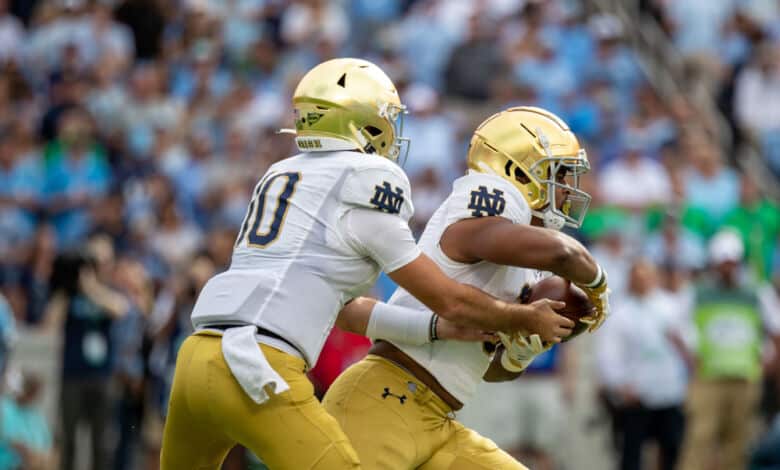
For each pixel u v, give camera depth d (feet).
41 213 130.11
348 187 47.29
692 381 110.32
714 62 158.40
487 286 49.83
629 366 106.52
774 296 125.90
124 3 153.38
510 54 148.56
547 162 50.44
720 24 161.38
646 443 119.44
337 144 48.78
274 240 47.34
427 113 134.62
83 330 101.60
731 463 109.60
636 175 128.67
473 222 49.01
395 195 47.42
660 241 124.77
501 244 47.85
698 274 124.67
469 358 50.39
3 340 97.30
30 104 145.18
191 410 46.91
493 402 104.73
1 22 154.51
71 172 129.80
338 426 46.73
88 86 141.08
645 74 151.64
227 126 140.46
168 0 155.22
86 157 130.72
